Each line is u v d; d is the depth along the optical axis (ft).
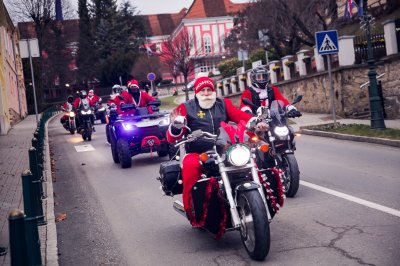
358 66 67.72
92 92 81.66
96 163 49.19
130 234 23.58
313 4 114.01
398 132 48.01
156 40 352.49
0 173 42.65
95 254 20.99
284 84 89.81
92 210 29.22
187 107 21.04
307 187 30.09
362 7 52.08
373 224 21.57
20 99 134.31
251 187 18.15
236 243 20.80
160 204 29.19
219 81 134.21
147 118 45.42
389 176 31.32
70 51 251.60
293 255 18.61
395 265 16.76
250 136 19.94
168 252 20.40
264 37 132.87
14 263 11.94
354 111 68.44
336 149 44.93
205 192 19.16
